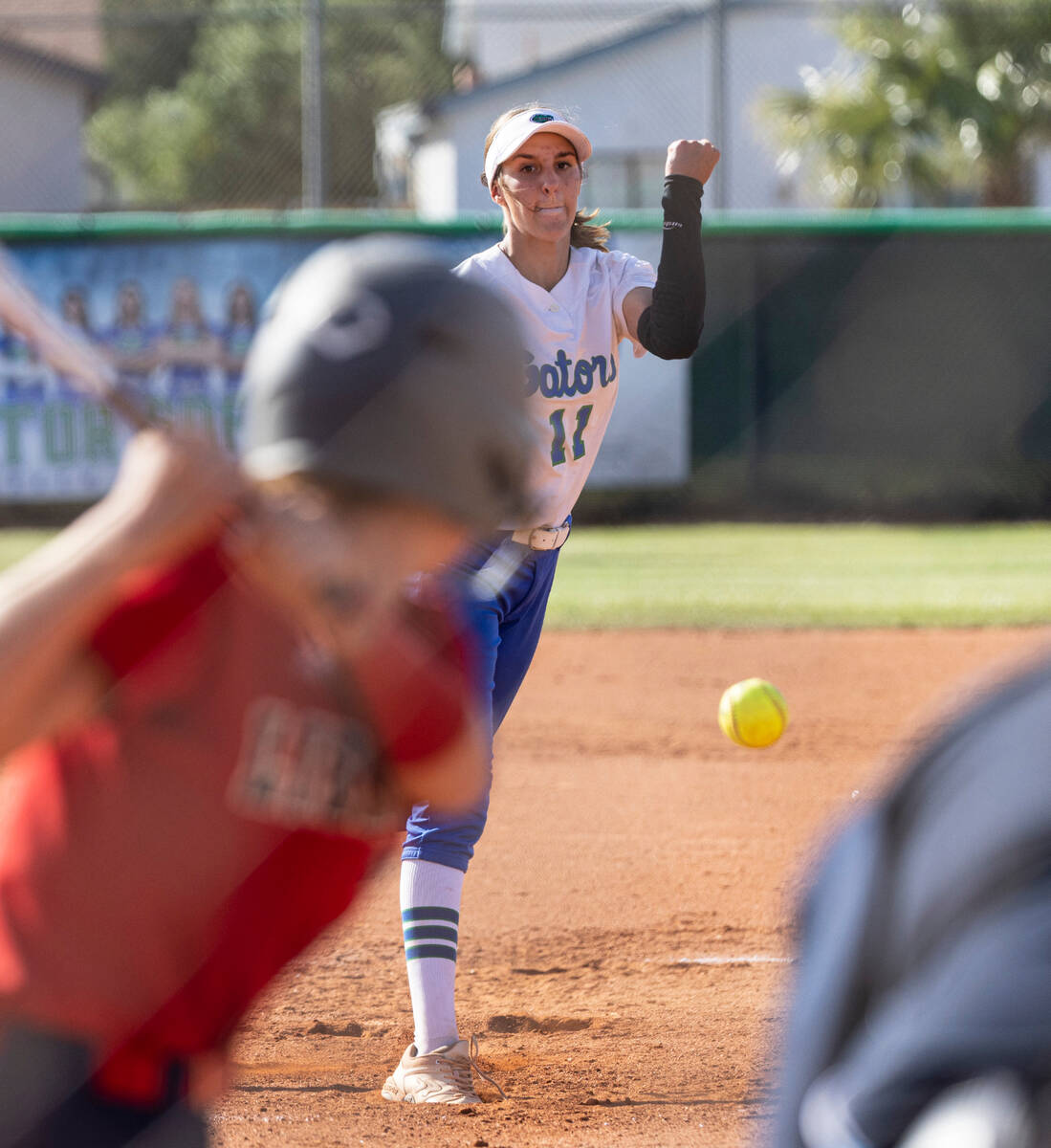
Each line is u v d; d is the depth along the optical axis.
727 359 53.38
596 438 13.51
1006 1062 3.40
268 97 119.75
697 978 15.55
